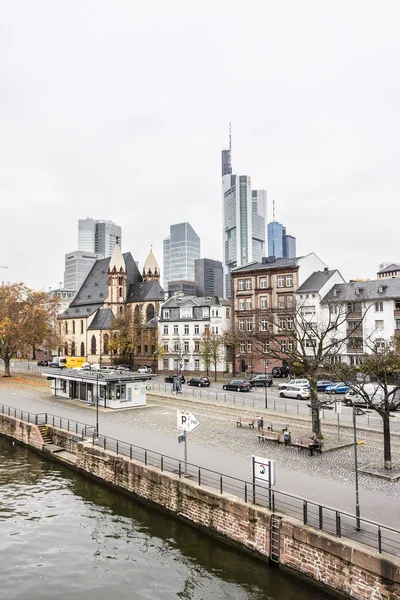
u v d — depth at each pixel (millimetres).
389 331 70125
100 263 129250
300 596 17594
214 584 18547
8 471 33625
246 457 28891
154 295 110500
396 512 20109
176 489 24266
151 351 95688
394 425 38594
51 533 23281
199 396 56531
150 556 20875
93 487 29984
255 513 20078
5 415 45219
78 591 18469
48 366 101250
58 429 38625
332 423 39281
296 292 79250
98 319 112062
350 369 50156
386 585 15508
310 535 17906
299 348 76688
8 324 73750
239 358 85000
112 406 48719
